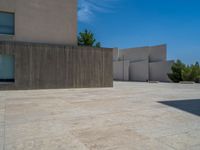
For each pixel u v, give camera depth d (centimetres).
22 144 383
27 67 1389
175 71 2892
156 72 3200
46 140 406
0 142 393
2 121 552
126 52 3631
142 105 821
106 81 1702
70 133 451
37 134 443
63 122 546
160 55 3256
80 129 482
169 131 471
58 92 1291
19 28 1459
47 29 1557
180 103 877
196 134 450
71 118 591
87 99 984
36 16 1517
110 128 492
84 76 1598
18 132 456
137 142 399
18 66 1361
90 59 1622
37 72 1423
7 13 1430
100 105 815
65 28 1623
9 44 1327
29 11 1494
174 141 405
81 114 646
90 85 1623
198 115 640
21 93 1215
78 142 396
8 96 1078
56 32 1591
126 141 404
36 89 1420
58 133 451
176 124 532
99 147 372
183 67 2861
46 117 602
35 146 374
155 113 666
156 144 389
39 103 856
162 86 1998
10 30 1442
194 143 395
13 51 1341
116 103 868
